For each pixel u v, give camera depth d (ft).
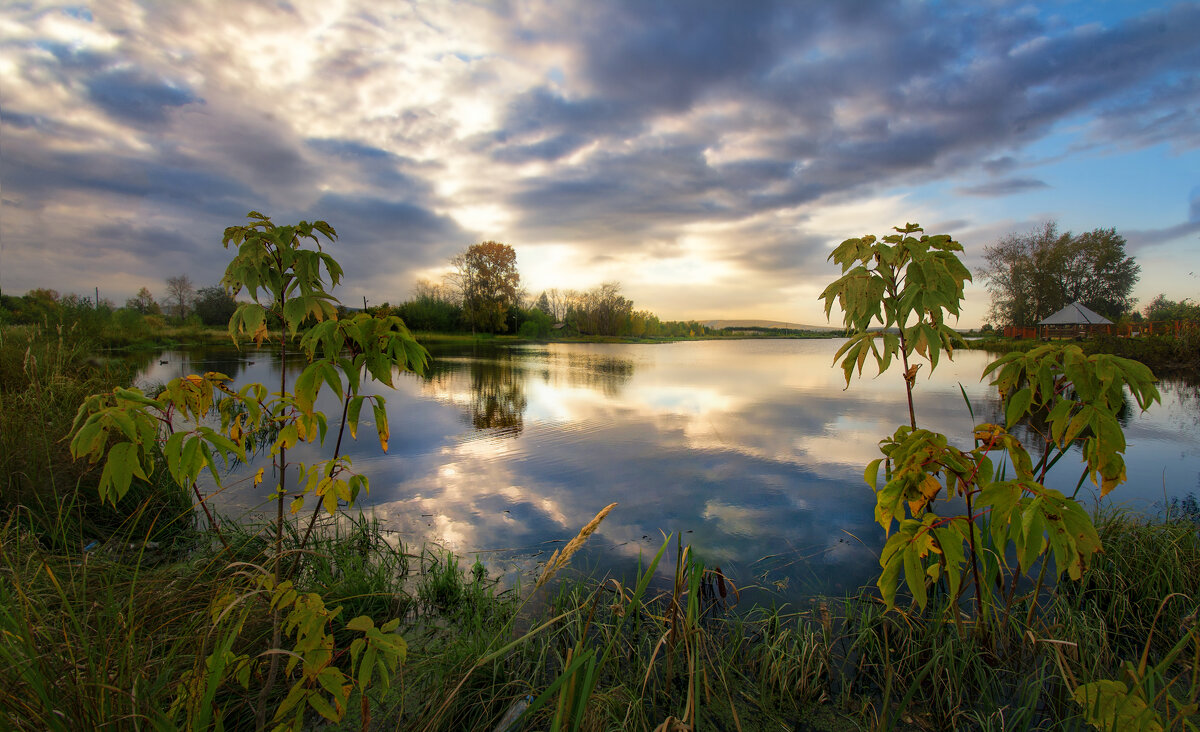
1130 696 4.71
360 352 5.59
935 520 5.71
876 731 6.16
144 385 34.35
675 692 7.13
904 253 6.51
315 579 9.07
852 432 25.09
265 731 5.50
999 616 8.20
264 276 5.55
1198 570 9.11
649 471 18.38
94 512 10.94
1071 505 4.87
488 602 9.09
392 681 7.02
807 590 9.93
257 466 18.42
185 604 6.54
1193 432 24.75
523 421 28.27
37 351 23.13
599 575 10.46
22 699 4.09
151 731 4.17
